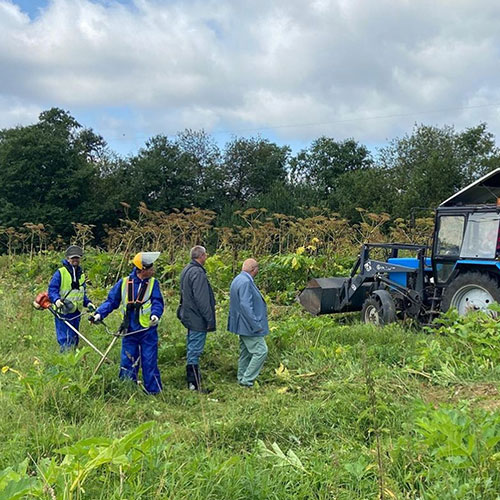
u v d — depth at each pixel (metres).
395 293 9.24
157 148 48.47
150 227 13.95
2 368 6.41
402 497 3.42
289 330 7.56
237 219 41.50
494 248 7.99
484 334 6.66
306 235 14.23
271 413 5.25
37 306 7.04
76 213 39.75
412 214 9.85
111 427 4.80
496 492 3.26
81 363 6.26
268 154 52.94
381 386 5.61
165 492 3.34
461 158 43.62
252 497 3.50
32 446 4.20
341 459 4.08
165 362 7.23
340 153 58.00
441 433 3.58
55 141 39.81
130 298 6.03
